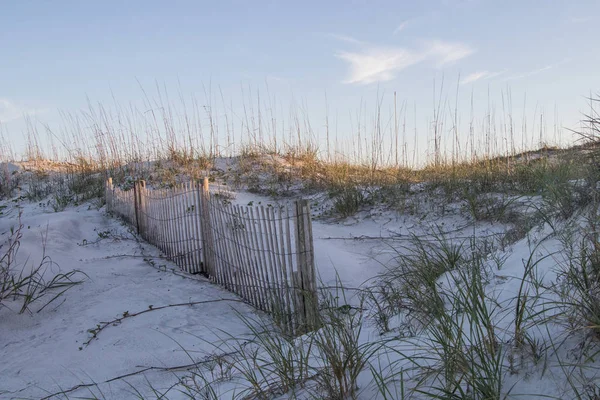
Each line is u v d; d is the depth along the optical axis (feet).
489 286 10.79
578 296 8.41
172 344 14.65
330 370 8.95
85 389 12.29
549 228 13.28
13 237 23.59
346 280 18.76
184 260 22.77
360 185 32.24
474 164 30.17
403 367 8.45
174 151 41.52
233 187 36.37
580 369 6.70
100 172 42.24
